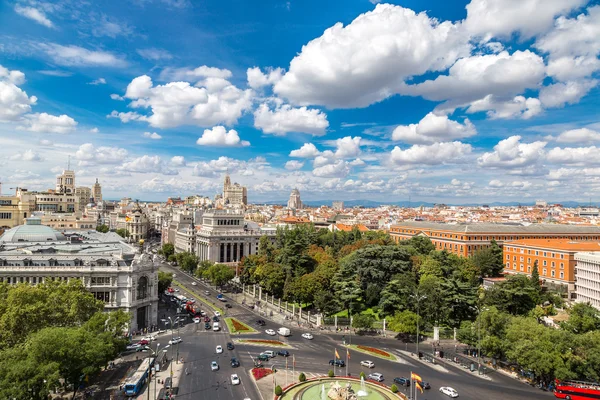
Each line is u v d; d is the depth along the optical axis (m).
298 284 179.00
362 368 119.00
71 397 97.50
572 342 106.75
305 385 104.94
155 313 162.00
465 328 133.38
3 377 80.75
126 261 161.88
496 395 102.31
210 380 108.50
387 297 161.38
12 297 109.25
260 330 156.00
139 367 109.00
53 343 90.00
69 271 147.12
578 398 99.06
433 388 106.06
